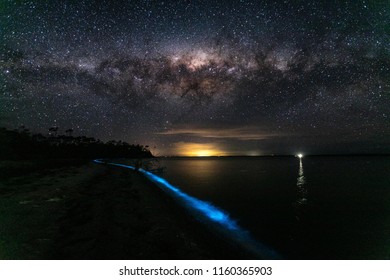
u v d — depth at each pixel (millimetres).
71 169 43875
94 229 10414
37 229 10266
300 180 43562
